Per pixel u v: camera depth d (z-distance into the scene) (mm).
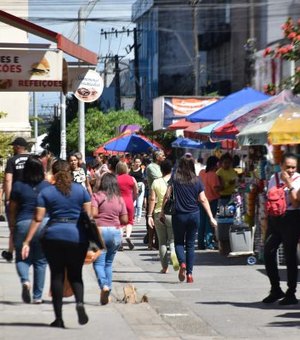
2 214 62625
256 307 25094
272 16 120750
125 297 25797
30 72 31469
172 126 50500
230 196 40375
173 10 164750
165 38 166375
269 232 25469
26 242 21500
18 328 21016
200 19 155750
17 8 76188
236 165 52875
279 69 88875
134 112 126000
